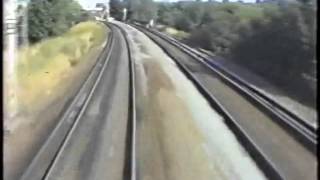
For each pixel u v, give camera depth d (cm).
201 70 4081
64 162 1641
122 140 1920
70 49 5169
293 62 3297
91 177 1519
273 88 3209
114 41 7419
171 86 3278
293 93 3041
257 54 4088
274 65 3631
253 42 4222
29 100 2592
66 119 2247
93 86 3141
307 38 3172
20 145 1808
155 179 1503
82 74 3778
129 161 1661
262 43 3953
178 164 1645
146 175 1536
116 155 1730
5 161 1619
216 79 3609
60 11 6856
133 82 3319
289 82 3272
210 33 6272
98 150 1783
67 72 3969
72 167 1600
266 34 3869
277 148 1853
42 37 6066
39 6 5972
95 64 4397
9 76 1975
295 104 2638
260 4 7950
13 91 2027
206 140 1942
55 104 2592
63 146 1775
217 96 2914
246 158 1717
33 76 3266
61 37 6675
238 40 4844
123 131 2059
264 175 1553
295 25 3353
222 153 1773
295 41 3309
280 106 2542
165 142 1903
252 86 3189
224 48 5825
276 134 2058
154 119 2284
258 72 3900
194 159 1700
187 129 2114
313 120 2236
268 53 3809
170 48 6325
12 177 1477
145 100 2762
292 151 1817
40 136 1939
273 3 4278
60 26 6919
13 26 1936
